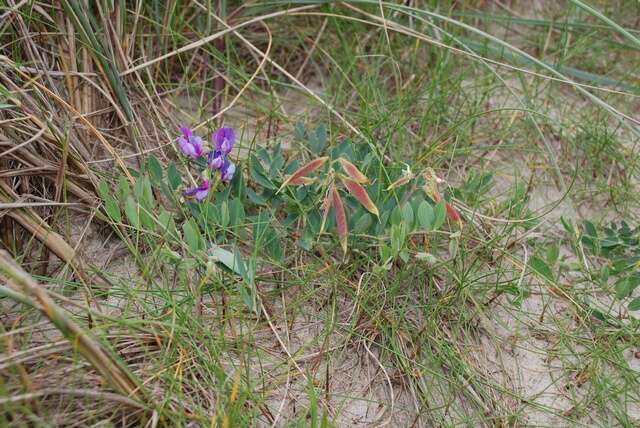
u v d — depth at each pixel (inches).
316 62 35.0
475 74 34.3
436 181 25.9
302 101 33.4
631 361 25.9
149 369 22.8
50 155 26.1
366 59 34.5
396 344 25.0
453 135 31.8
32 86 26.7
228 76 32.7
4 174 24.8
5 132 25.4
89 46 27.5
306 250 26.6
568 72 34.2
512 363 25.6
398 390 24.4
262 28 34.6
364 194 25.1
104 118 28.7
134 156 28.4
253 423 22.2
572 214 29.8
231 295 25.2
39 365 22.2
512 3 38.6
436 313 25.5
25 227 24.6
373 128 30.6
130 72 29.0
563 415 24.3
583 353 25.6
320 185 26.5
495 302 26.6
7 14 26.7
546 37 36.9
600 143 32.2
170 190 26.5
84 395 21.2
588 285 27.8
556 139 33.1
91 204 26.3
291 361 24.3
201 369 23.3
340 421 23.6
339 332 25.3
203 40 30.4
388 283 26.3
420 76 34.2
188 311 23.9
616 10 37.8
